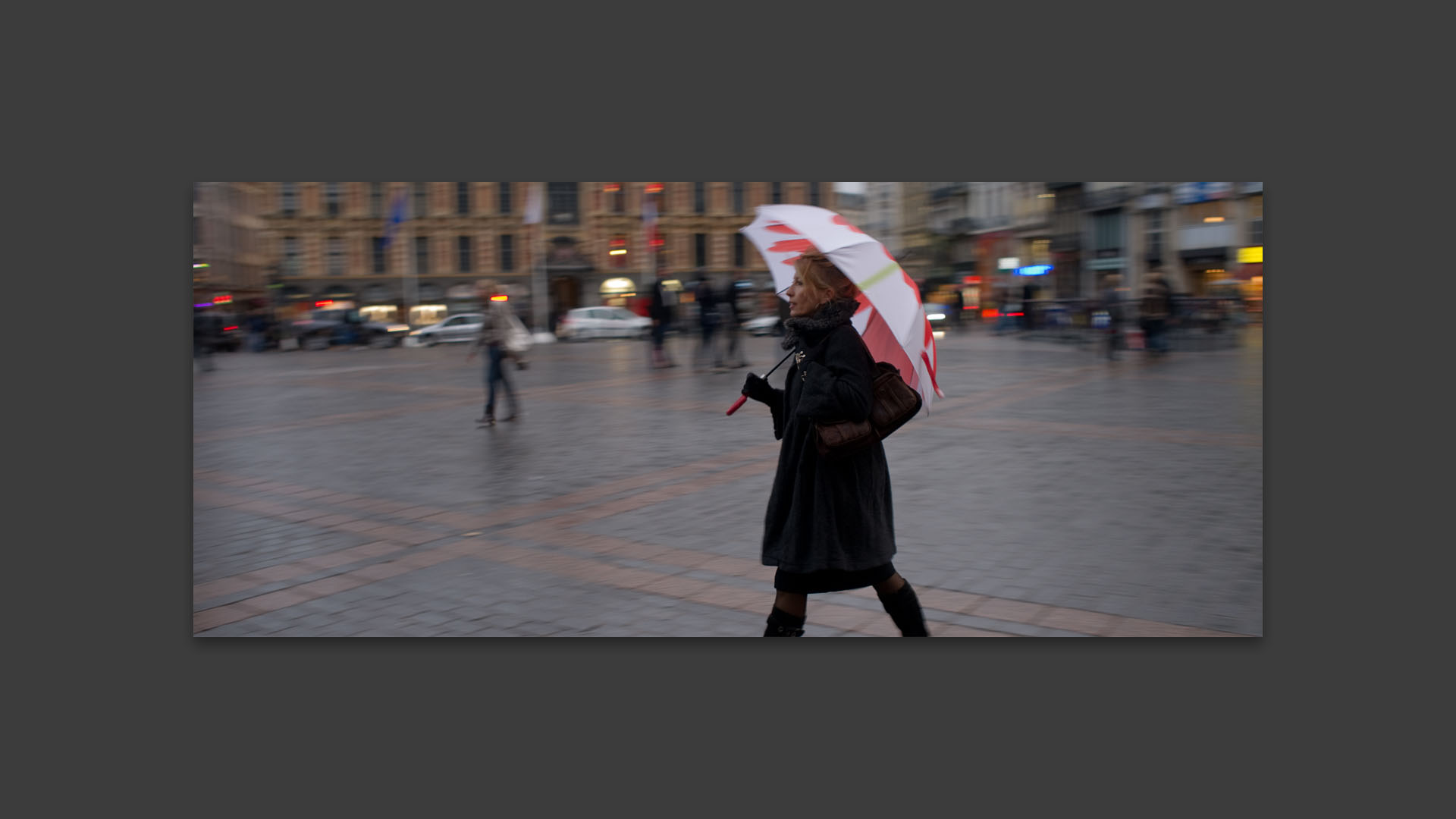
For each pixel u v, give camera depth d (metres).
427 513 7.53
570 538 6.74
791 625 4.34
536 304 47.31
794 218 4.26
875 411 4.11
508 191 51.19
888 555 4.28
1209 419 11.65
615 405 14.12
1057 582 5.67
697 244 52.28
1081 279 44.16
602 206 51.72
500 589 5.73
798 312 4.20
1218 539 6.46
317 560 6.31
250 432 12.05
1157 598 5.41
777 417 4.45
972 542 6.45
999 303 40.00
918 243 57.41
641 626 5.19
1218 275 37.47
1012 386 15.68
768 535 4.32
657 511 7.43
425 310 47.34
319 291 49.16
